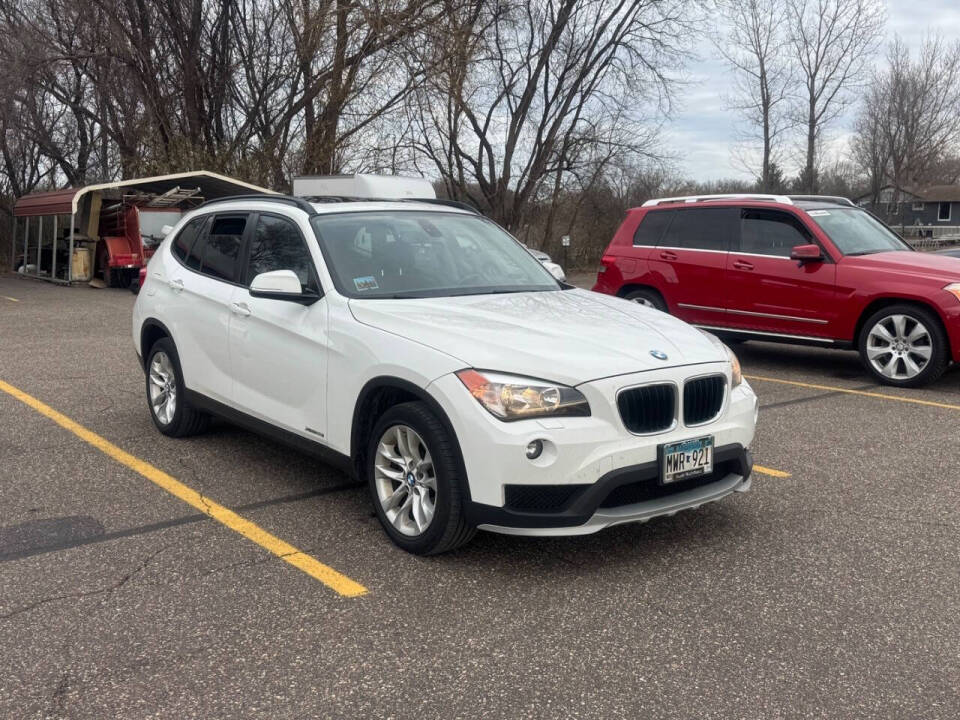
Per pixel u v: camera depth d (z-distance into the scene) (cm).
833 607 373
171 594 384
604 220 3944
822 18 4550
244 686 311
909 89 5791
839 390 844
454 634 349
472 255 541
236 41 2914
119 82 2859
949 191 6881
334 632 350
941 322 826
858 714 294
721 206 983
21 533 457
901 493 526
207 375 575
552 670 322
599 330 433
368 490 526
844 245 900
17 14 2725
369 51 2522
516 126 3444
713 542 446
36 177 3634
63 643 341
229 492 523
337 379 455
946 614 367
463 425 386
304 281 495
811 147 4750
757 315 938
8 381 867
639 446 391
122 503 504
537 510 385
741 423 435
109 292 2102
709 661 328
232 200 603
